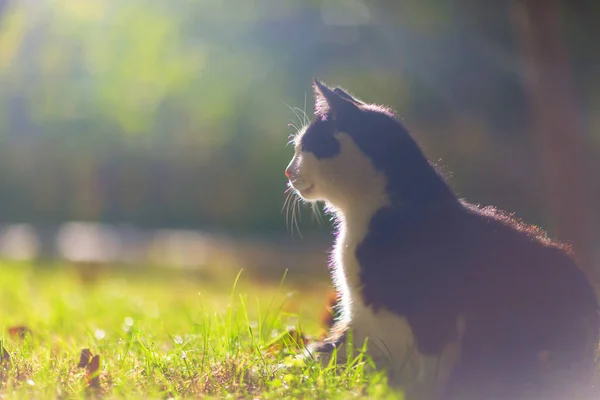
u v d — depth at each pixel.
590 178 13.77
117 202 27.97
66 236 22.97
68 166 28.22
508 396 3.96
